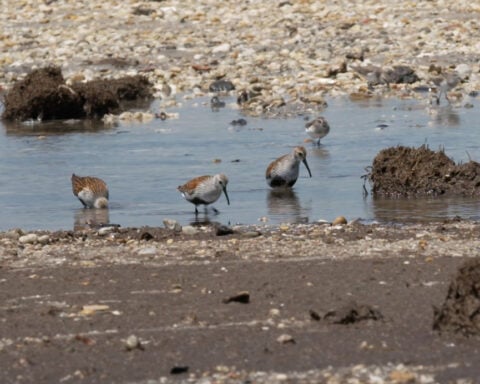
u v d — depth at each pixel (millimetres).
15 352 9773
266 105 27734
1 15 43062
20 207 17438
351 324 10227
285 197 17734
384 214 16109
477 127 23625
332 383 8930
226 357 9539
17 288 11703
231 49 35625
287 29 37969
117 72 33219
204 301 11047
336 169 19906
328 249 13195
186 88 31438
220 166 20547
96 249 13633
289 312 10625
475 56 33000
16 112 28047
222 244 13734
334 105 27797
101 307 10891
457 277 9953
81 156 22109
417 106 27141
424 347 9609
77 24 40812
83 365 9453
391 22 38219
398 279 11625
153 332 10180
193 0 44906
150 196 18078
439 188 17531
